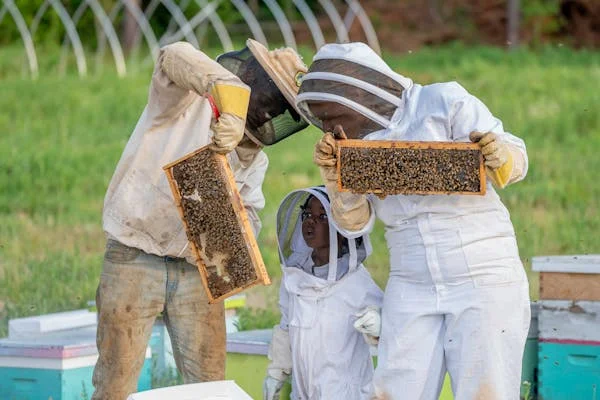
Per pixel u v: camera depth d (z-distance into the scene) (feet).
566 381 40.16
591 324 39.68
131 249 32.17
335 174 28.78
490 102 125.29
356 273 32.96
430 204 29.19
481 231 29.19
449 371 29.73
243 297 48.60
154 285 32.30
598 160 100.37
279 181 94.79
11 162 99.30
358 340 32.86
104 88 139.13
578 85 136.67
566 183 90.48
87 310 47.70
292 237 34.06
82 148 109.50
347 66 28.32
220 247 29.78
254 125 31.22
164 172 31.48
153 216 31.73
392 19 198.90
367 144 27.58
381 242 71.97
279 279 66.08
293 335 33.06
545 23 193.57
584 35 194.70
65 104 128.77
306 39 192.44
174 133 31.83
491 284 28.99
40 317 44.50
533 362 41.55
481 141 26.91
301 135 122.42
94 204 89.20
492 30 196.75
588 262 39.55
